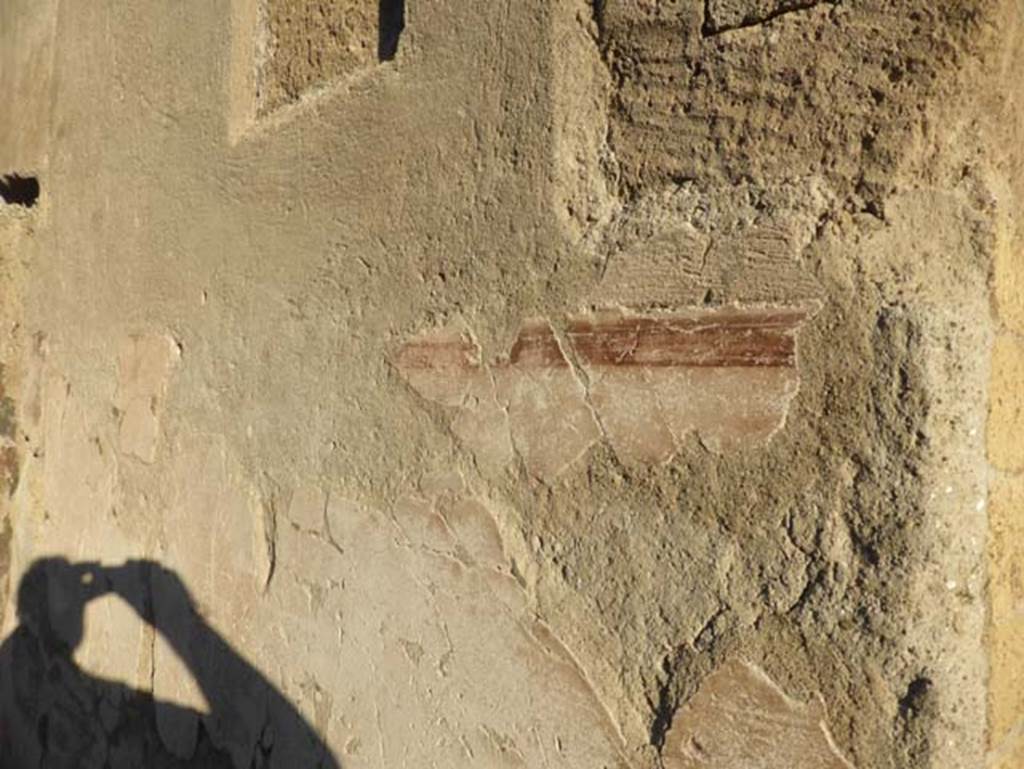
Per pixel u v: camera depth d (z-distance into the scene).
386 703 1.64
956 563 1.06
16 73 3.05
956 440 1.06
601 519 1.33
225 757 2.04
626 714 1.29
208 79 2.13
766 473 1.17
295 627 1.85
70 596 2.66
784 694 1.15
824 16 1.16
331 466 1.76
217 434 2.07
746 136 1.22
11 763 2.96
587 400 1.34
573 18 1.37
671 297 1.25
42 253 2.85
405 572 1.61
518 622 1.42
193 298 2.15
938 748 1.05
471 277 1.49
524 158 1.42
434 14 1.57
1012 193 1.13
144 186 2.35
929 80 1.11
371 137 1.68
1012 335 1.12
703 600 1.22
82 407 2.64
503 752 1.45
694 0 1.26
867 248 1.12
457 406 1.52
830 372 1.12
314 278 1.80
